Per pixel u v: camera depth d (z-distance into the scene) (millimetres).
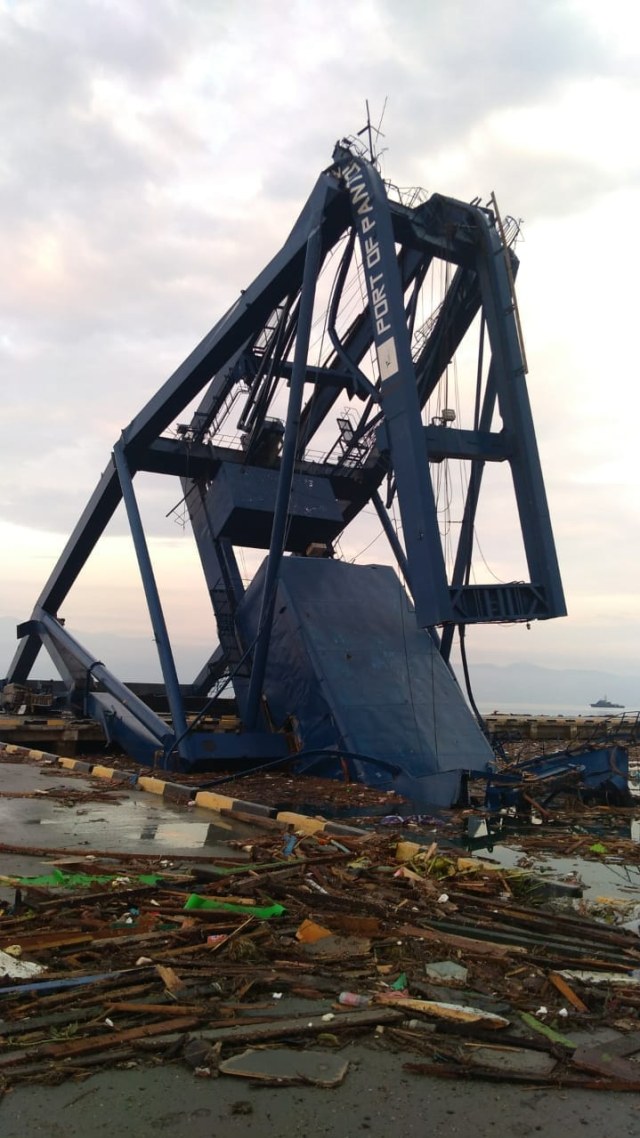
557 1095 4707
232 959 6742
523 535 20609
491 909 8727
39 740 29297
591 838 14008
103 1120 4273
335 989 6172
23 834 12898
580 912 8945
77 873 9883
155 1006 5613
